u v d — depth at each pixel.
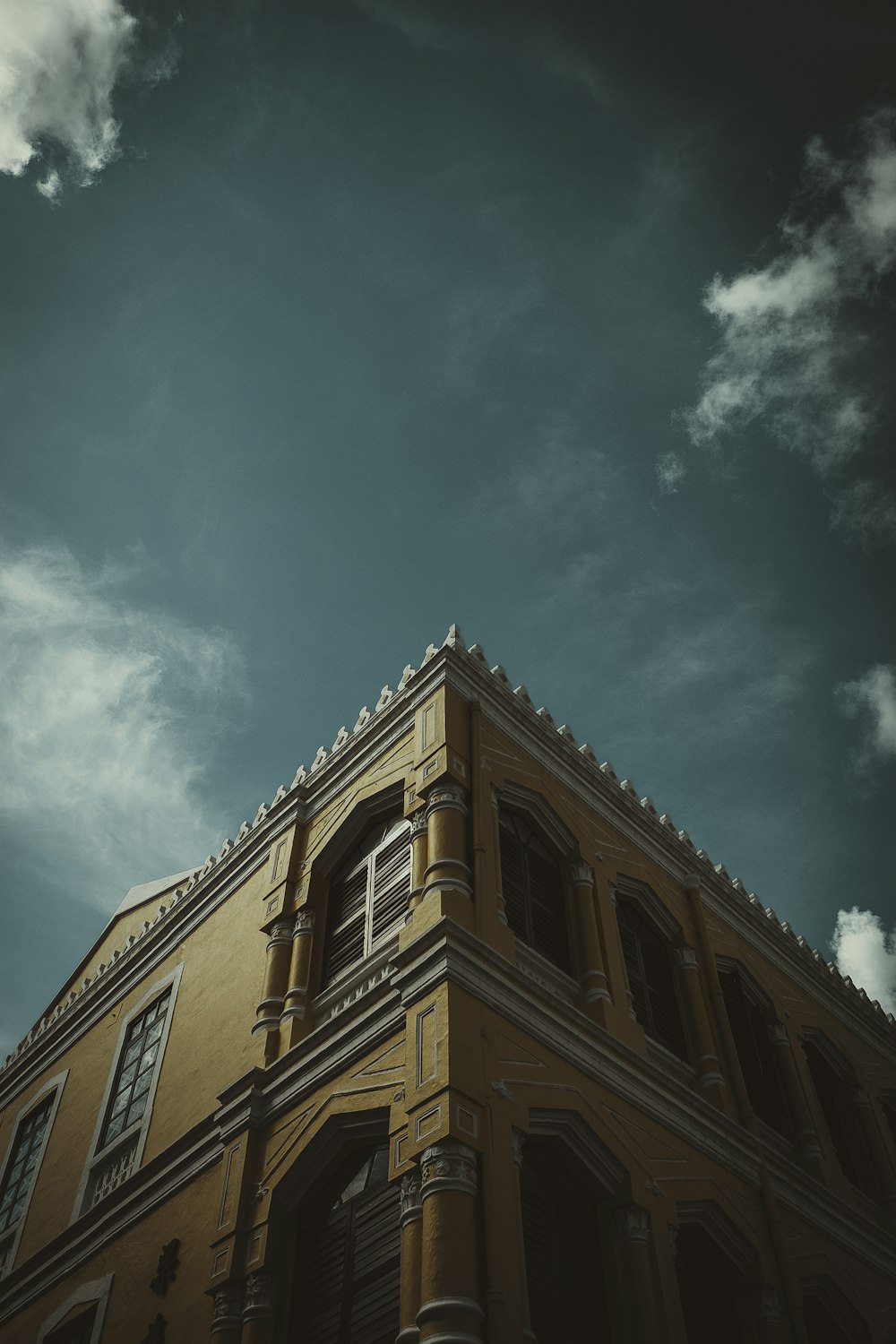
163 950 18.84
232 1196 12.56
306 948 14.91
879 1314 15.09
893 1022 22.22
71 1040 20.08
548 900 15.08
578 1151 11.95
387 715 16.45
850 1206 16.00
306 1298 11.52
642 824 17.86
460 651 16.08
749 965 18.45
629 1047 13.70
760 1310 13.10
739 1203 13.80
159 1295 12.84
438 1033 11.34
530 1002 12.45
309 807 17.17
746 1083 16.48
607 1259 11.77
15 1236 17.08
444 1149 10.46
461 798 14.17
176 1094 15.56
